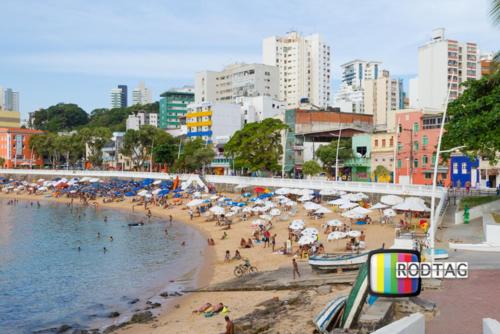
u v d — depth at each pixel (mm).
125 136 151125
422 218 64812
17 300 41281
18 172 169500
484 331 14102
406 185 71562
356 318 20297
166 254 58938
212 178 114688
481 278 27906
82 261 56000
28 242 68750
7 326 35125
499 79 49156
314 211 72250
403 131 93812
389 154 97562
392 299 22438
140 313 35781
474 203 55594
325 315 23031
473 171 81750
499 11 30797
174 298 40094
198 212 89250
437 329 19562
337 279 35062
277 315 28547
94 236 73062
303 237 49344
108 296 42125
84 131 172625
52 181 148125
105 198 118812
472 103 49562
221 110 154375
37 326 35094
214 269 49125
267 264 48500
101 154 178625
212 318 32438
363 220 65625
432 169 87875
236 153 111000
